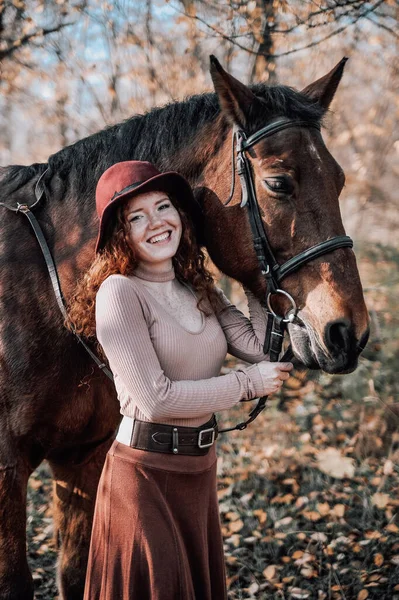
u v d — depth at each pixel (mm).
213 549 1913
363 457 3840
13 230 2270
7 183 2395
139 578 1761
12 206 2301
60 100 5965
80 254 2170
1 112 7973
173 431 1788
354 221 7074
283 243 1883
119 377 1793
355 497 3445
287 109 1923
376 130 6691
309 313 1835
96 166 2256
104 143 2277
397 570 2850
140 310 1788
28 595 2148
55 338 2146
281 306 1938
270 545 3133
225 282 5172
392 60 6527
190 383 1776
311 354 1845
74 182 2271
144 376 1738
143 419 1801
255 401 4469
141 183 1848
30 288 2189
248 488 3615
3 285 2203
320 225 1845
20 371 2145
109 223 1879
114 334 1758
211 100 2162
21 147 8875
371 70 7293
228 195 2008
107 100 6156
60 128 6531
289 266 1866
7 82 5316
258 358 2004
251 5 4055
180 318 1879
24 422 2162
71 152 2340
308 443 3891
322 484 3553
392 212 6793
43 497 3738
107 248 1889
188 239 1956
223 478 3730
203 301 1951
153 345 1806
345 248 1845
